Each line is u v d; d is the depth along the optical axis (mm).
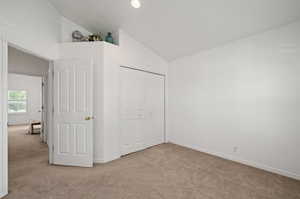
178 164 2965
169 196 1988
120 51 3352
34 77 8602
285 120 2430
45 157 3357
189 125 3979
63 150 2932
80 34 3316
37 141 4727
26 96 8352
